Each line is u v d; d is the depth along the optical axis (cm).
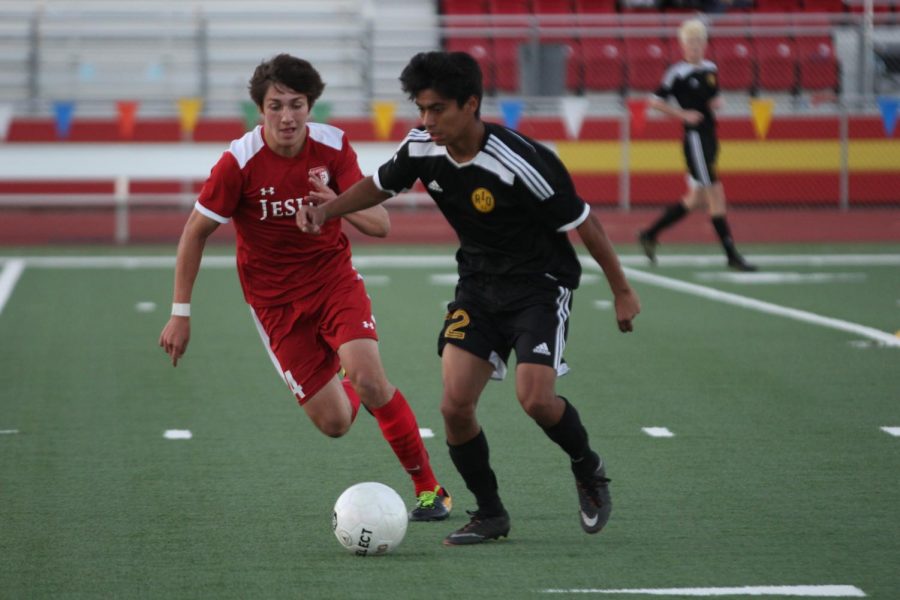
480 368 1864
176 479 2267
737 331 3903
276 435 2616
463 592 1661
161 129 7362
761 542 1886
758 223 7119
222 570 1756
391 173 1867
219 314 4256
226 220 2025
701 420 2736
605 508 1895
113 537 1912
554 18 7244
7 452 2459
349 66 8219
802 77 7988
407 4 8412
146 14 8175
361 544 1814
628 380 3178
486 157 1783
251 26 8306
